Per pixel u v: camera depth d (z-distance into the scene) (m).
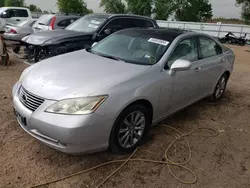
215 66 4.87
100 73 3.20
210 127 4.27
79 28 7.34
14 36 10.02
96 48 4.38
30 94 2.95
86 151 2.81
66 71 3.25
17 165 2.93
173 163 3.19
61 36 6.36
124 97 2.97
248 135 4.10
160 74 3.52
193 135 3.94
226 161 3.33
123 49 4.05
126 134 3.19
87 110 2.71
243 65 11.04
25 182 2.69
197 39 4.50
